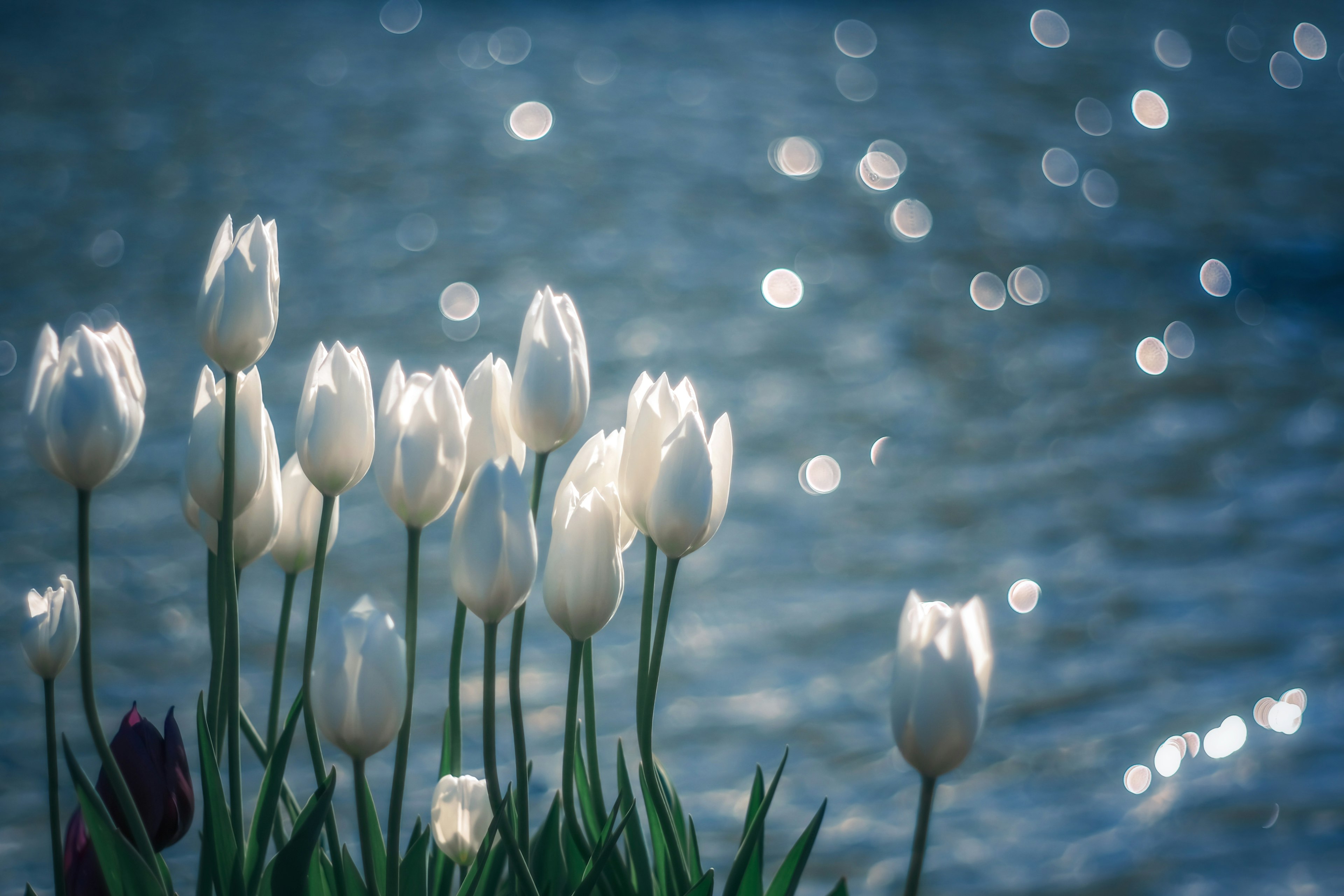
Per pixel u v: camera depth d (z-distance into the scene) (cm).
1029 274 1190
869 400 876
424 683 500
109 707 474
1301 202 1423
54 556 603
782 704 494
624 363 943
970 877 391
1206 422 820
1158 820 416
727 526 673
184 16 2786
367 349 948
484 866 197
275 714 204
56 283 1072
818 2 3177
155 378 847
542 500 650
